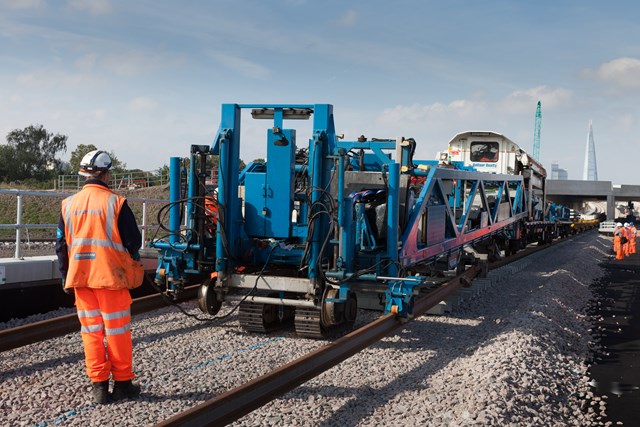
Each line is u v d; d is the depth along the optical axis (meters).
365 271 7.49
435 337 8.37
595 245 32.00
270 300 7.53
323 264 7.56
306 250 7.22
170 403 5.26
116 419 4.85
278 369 5.19
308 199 7.60
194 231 7.76
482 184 13.34
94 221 5.09
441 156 17.34
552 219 28.66
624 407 6.10
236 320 8.80
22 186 47.81
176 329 8.10
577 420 5.64
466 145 19.36
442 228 10.41
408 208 8.80
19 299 8.91
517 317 9.29
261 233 7.74
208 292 7.86
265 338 7.79
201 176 7.89
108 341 5.20
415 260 8.88
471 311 10.35
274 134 7.63
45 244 19.83
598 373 7.39
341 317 7.66
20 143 67.12
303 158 9.33
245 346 7.36
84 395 5.41
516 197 18.70
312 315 7.60
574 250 26.33
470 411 5.02
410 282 7.26
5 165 61.78
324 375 6.28
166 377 5.94
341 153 7.20
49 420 4.81
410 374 6.48
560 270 16.48
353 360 6.92
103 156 5.34
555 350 7.93
